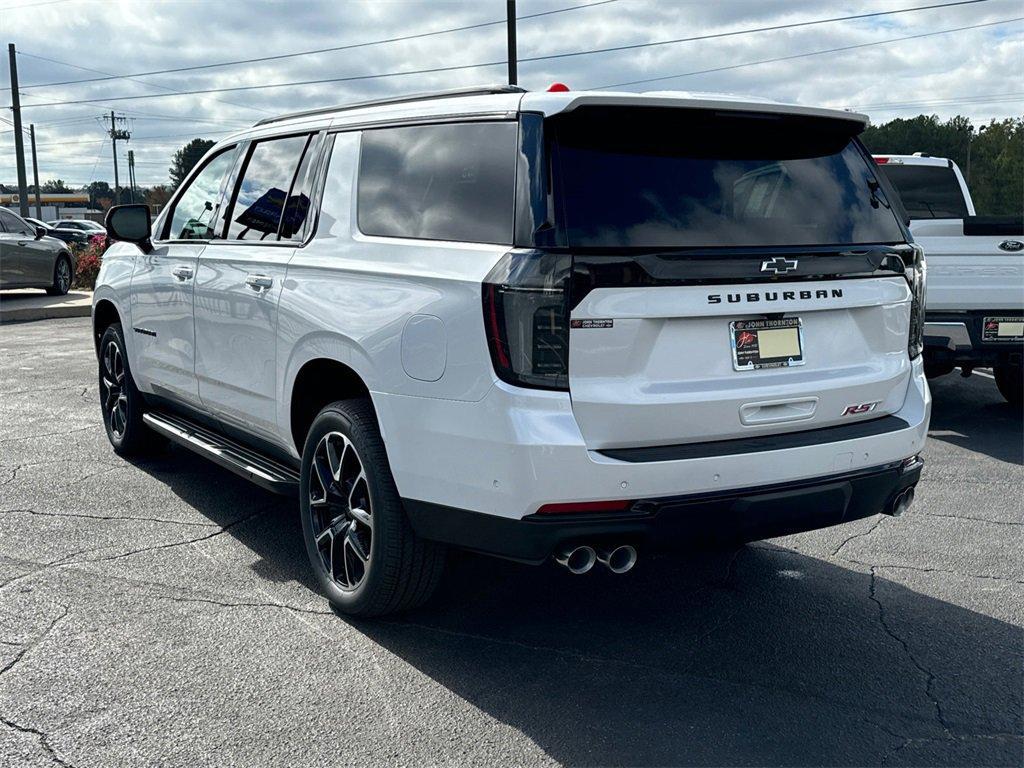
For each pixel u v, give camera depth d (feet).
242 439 16.51
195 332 16.85
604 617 13.34
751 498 11.05
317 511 13.74
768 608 13.67
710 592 14.26
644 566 15.31
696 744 10.16
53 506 17.78
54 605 13.41
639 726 10.50
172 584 14.23
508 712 10.76
